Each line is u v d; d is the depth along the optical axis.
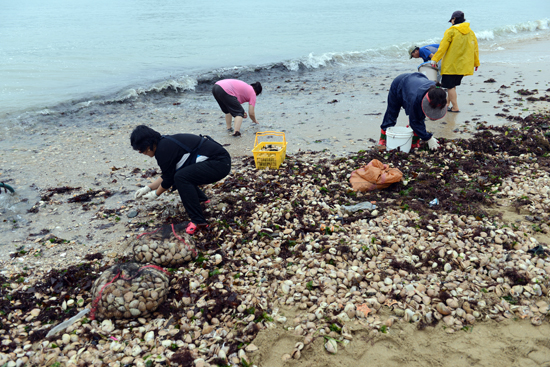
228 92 7.98
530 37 20.98
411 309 3.59
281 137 8.05
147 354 3.23
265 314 3.60
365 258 4.24
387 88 11.88
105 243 4.73
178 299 3.77
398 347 3.27
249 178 6.17
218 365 3.13
